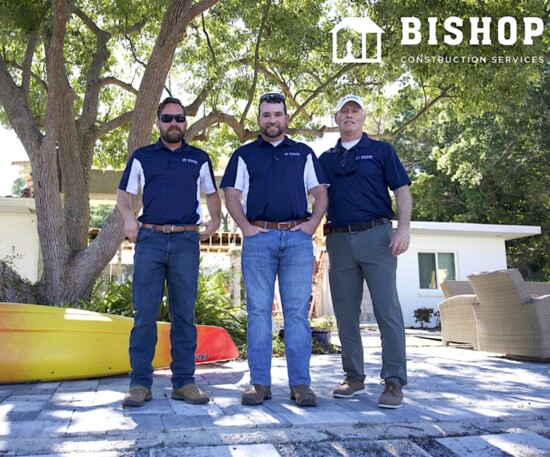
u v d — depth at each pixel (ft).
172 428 7.91
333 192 11.39
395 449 7.64
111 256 22.94
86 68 36.01
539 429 8.75
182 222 10.74
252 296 10.68
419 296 45.85
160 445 7.47
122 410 9.35
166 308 20.75
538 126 60.13
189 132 27.63
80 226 24.81
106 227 22.76
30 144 22.77
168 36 21.40
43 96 36.47
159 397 10.84
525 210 68.08
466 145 63.41
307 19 31.32
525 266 69.15
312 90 36.81
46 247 22.25
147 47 38.42
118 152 39.96
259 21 31.01
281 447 7.60
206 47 35.81
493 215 67.05
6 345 12.98
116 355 14.23
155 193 10.70
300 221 10.84
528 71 31.22
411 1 26.99
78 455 7.04
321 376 14.70
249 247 10.71
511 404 10.38
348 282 11.33
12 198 35.81
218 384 13.19
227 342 17.42
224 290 24.70
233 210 10.73
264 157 10.84
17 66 30.07
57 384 13.02
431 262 46.73
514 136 60.75
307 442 7.84
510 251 69.15
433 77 34.01
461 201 71.05
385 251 10.92
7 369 12.79
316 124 39.75
